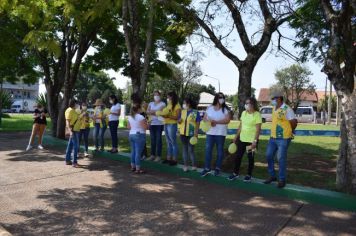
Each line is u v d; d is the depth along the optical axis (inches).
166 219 247.9
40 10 426.6
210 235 221.8
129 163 434.6
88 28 611.5
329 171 397.1
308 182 341.4
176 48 725.9
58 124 684.7
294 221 242.5
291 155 518.6
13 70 803.4
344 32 312.8
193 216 252.8
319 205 273.9
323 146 627.5
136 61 459.5
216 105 338.6
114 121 460.4
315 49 417.7
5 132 860.6
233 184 324.2
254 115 315.0
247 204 276.8
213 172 348.5
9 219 249.6
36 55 703.1
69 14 409.4
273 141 302.0
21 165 423.5
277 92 297.3
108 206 274.7
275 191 298.7
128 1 460.4
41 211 265.0
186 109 363.6
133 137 378.6
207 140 343.9
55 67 732.7
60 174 377.1
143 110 413.1
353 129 281.4
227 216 252.1
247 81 388.8
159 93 407.5
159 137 403.5
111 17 614.5
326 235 220.7
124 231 229.0
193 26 467.5
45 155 495.8
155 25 614.9
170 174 375.2
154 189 319.3
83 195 303.0
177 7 424.5
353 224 237.8
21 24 631.2
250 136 315.9
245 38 391.9
